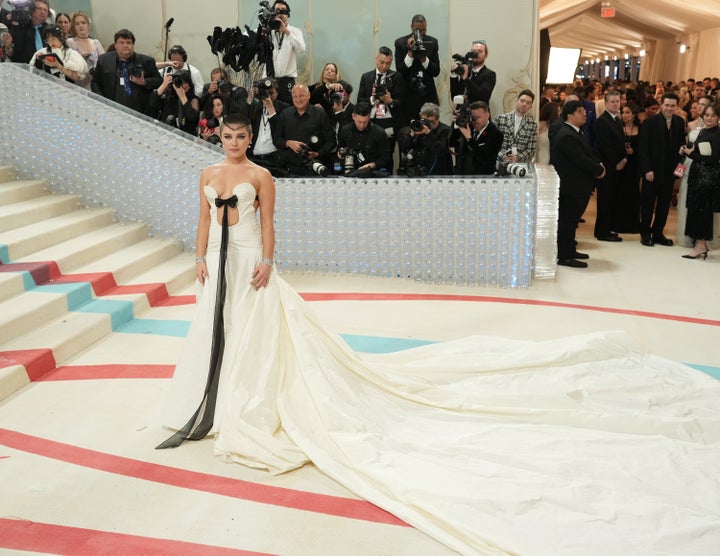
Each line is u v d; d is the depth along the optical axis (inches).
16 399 175.2
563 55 499.8
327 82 325.1
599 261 307.4
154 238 290.8
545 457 140.6
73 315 217.0
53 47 301.7
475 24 352.5
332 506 131.3
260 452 144.9
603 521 119.6
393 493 131.2
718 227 326.6
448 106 361.4
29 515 128.9
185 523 126.5
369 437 145.3
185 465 145.9
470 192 261.7
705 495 128.0
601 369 184.1
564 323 229.0
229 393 152.5
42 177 291.3
